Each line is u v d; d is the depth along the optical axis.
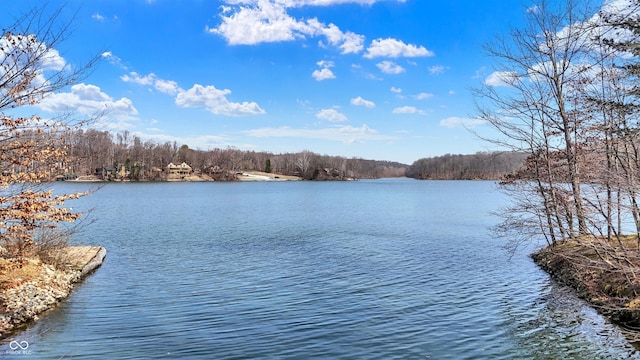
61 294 14.29
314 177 178.50
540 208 19.28
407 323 11.87
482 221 38.81
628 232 20.75
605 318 12.20
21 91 9.45
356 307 13.30
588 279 14.73
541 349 10.13
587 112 14.62
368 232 31.47
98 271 18.25
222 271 18.31
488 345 10.38
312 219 40.66
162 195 75.94
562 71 17.42
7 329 11.08
